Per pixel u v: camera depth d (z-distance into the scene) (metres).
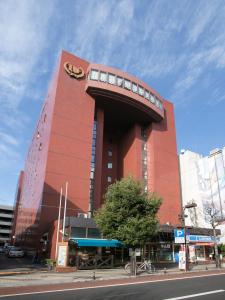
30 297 10.52
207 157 59.12
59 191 40.88
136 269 21.72
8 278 17.19
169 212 52.53
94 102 50.44
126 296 10.72
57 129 44.22
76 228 29.56
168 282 15.45
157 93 58.84
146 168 55.44
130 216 23.22
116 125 60.47
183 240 25.80
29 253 43.69
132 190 24.05
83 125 47.38
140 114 55.94
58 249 24.14
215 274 20.98
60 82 47.50
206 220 52.12
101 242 27.28
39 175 47.47
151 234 22.89
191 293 11.37
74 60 51.03
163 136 59.06
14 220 97.94
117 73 52.16
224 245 41.31
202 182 58.28
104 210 24.59
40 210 38.84
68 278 17.52
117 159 61.72
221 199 53.69
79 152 45.12
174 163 58.34
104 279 17.44
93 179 46.84
